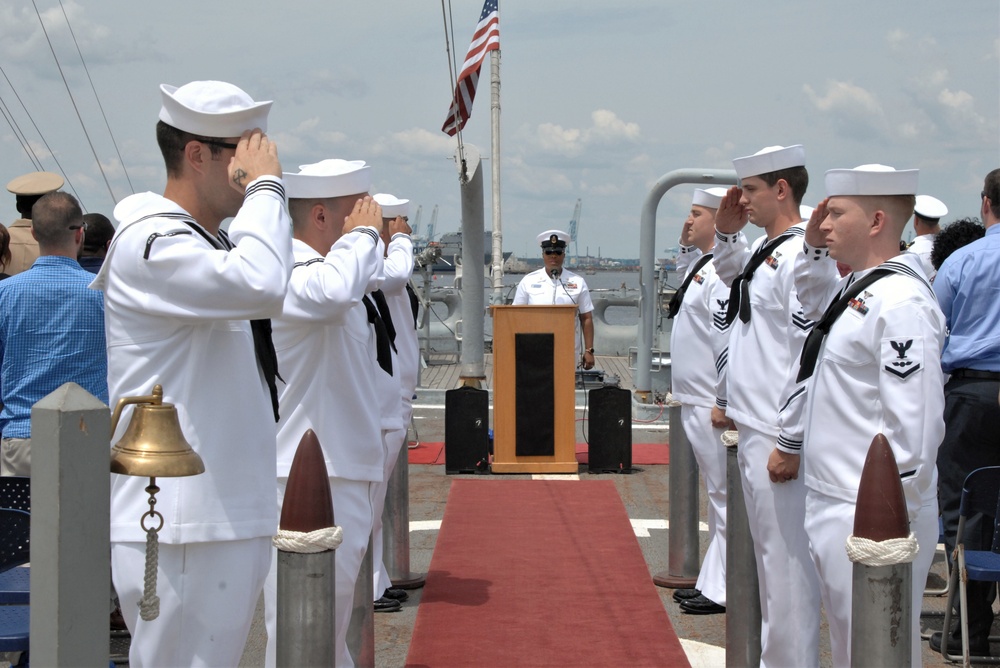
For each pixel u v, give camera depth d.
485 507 8.19
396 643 5.28
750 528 4.48
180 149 3.01
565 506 8.20
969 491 4.77
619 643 5.27
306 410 3.99
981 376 5.32
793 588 4.31
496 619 5.64
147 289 2.83
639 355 12.22
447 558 6.82
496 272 13.31
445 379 14.98
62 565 2.34
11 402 5.01
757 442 4.40
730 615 4.52
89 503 2.38
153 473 2.54
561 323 9.40
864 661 2.84
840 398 3.62
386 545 6.15
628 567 6.60
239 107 3.03
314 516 2.95
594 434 9.42
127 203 2.98
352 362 4.09
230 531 2.89
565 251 11.22
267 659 3.98
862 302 3.57
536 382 9.39
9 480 4.09
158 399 2.66
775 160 4.66
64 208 5.04
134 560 2.88
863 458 3.56
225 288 2.76
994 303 5.29
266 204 2.90
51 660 2.35
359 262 3.79
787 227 4.67
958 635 5.21
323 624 2.95
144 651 2.89
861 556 2.84
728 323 4.75
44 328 5.00
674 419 6.25
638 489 8.82
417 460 10.02
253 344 3.07
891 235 3.72
